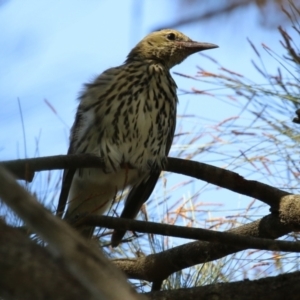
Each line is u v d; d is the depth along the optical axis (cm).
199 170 796
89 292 322
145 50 1093
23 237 346
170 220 924
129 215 974
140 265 788
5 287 331
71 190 1003
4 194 318
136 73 1029
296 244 644
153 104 1008
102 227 707
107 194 1006
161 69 1059
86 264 320
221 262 797
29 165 662
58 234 323
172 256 773
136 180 995
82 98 1015
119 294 312
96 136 986
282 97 821
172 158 804
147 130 996
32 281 329
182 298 658
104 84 1012
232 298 649
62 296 325
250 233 788
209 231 670
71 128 1020
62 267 333
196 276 793
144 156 991
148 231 690
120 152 980
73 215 761
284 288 645
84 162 762
